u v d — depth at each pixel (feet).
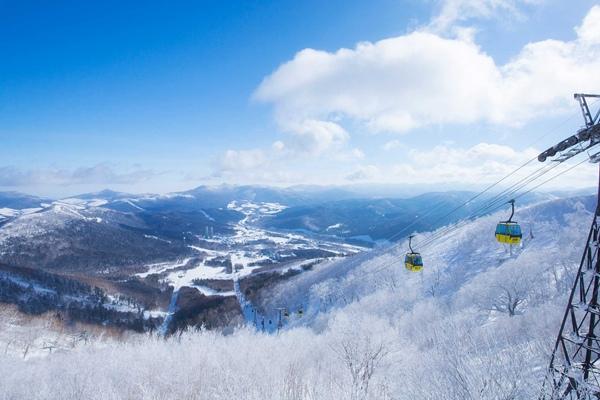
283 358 117.39
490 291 206.49
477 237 399.44
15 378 107.96
